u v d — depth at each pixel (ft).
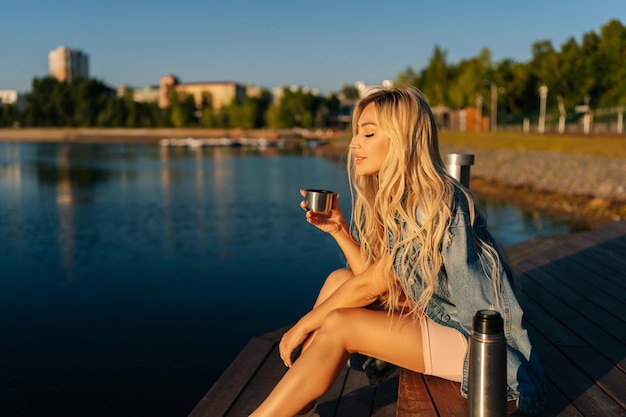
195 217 58.03
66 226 53.57
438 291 7.11
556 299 12.75
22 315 26.02
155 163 158.30
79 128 453.99
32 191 87.35
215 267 34.91
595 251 16.89
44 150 252.01
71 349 21.65
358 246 8.47
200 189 88.33
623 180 65.98
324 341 6.99
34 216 60.80
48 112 464.24
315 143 288.30
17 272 34.73
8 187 94.02
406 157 6.92
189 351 21.17
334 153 211.20
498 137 166.40
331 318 7.07
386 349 7.08
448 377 7.19
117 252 40.52
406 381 7.72
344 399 10.93
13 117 481.46
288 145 296.92
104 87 478.59
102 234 48.55
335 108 461.37
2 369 19.81
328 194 8.23
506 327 6.88
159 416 16.44
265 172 124.06
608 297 12.78
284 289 29.55
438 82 247.09
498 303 6.79
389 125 7.00
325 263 35.45
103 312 26.25
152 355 20.81
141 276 33.12
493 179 84.43
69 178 111.14
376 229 8.06
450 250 6.73
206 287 30.19
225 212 61.57
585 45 201.77
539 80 220.23
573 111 204.85
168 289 29.96
